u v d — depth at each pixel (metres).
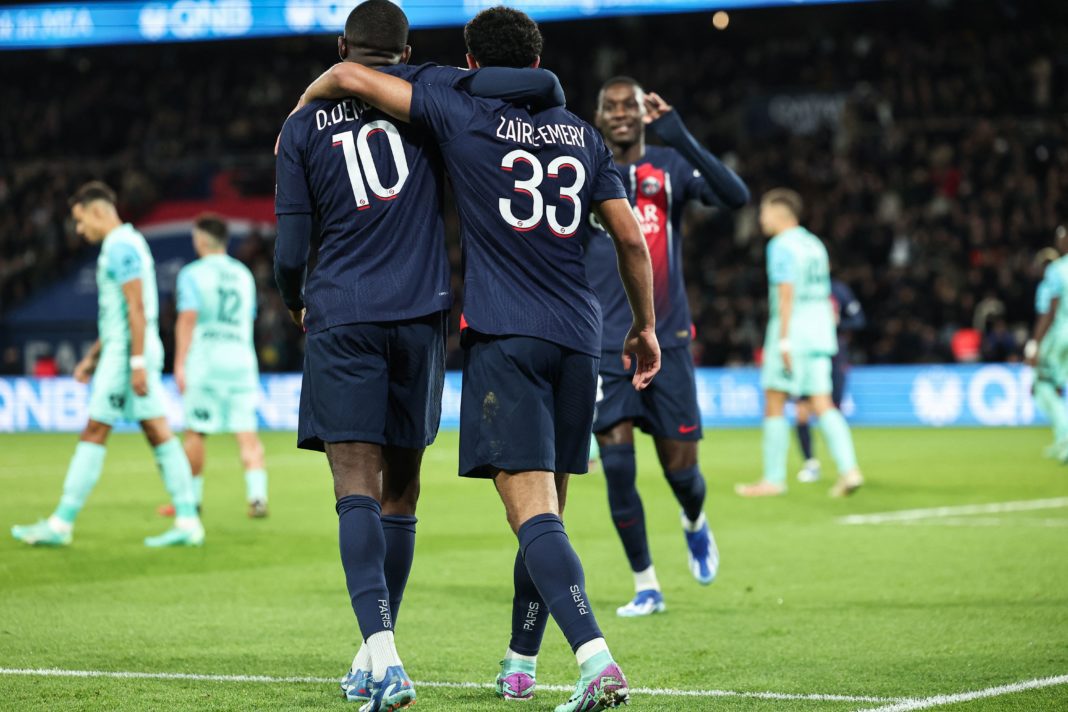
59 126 108.94
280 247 14.45
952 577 24.81
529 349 13.83
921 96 98.19
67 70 112.19
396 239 14.29
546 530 13.48
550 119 14.28
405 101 14.02
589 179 14.27
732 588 24.06
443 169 14.74
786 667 17.41
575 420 14.37
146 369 29.30
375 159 14.29
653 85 103.50
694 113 101.50
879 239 89.19
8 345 95.69
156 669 17.33
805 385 39.75
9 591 23.88
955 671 17.05
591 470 49.88
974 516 34.50
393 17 14.88
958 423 74.06
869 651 18.39
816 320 39.47
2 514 36.66
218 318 34.53
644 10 80.88
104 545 29.97
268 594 23.61
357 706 15.19
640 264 14.48
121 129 108.62
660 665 17.59
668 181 22.36
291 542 30.64
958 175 92.44
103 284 29.19
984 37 102.12
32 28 90.50
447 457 56.69
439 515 36.19
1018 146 93.31
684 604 22.47
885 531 31.70
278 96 107.69
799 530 32.06
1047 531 31.38
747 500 38.75
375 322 14.08
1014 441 61.09
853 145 96.19
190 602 22.77
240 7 87.50
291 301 15.09
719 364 83.69
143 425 29.78
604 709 13.31
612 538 31.42
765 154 96.88
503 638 19.62
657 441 22.30
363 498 14.05
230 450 62.44
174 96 109.31
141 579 25.30
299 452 60.28
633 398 21.83
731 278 88.75
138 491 42.75
